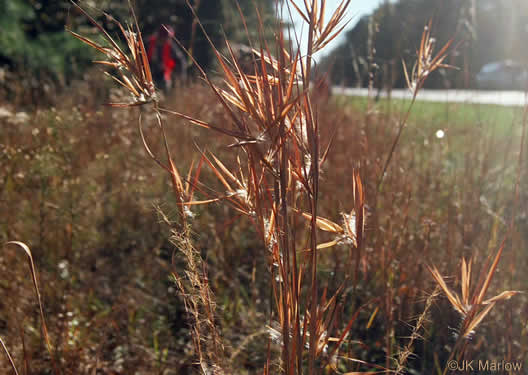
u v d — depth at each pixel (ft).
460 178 4.95
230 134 1.75
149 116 5.96
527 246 4.28
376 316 3.92
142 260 5.14
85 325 3.94
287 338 1.98
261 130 1.79
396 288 3.83
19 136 4.93
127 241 5.32
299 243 4.80
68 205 4.42
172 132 6.55
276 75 1.82
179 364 3.73
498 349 3.51
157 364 3.80
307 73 1.79
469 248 3.94
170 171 2.06
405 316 3.76
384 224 4.56
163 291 4.77
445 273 3.84
